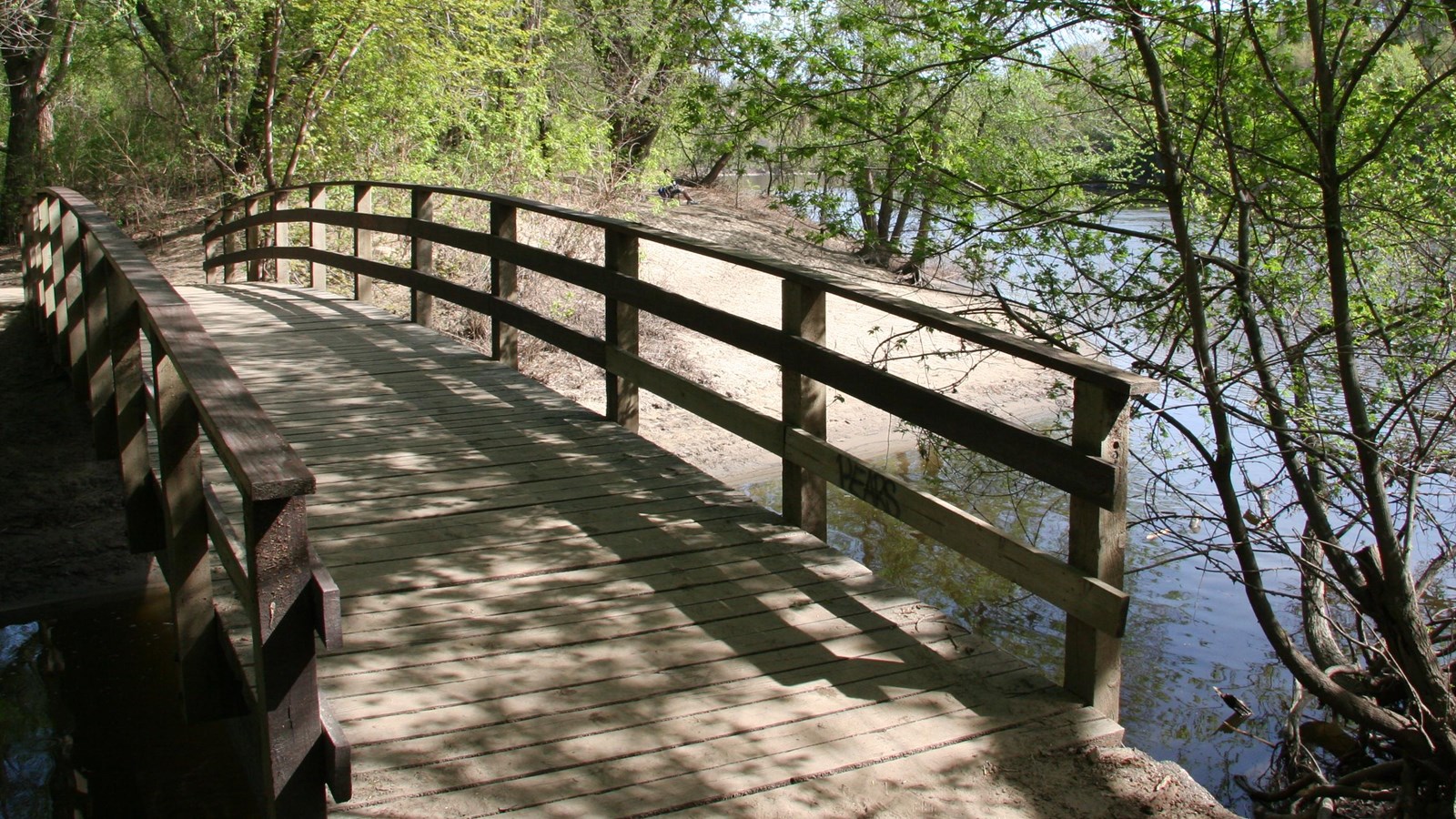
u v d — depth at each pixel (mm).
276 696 2352
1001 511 9492
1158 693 6680
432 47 15000
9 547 6551
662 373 5797
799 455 4785
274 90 14953
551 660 3701
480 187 16438
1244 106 6574
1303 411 5934
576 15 17734
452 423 6336
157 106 18938
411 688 3498
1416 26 5988
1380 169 6656
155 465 5109
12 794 4246
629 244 6160
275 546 2312
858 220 7254
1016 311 7000
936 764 3195
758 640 3871
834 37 7039
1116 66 6934
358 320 9461
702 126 7844
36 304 9445
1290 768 5895
